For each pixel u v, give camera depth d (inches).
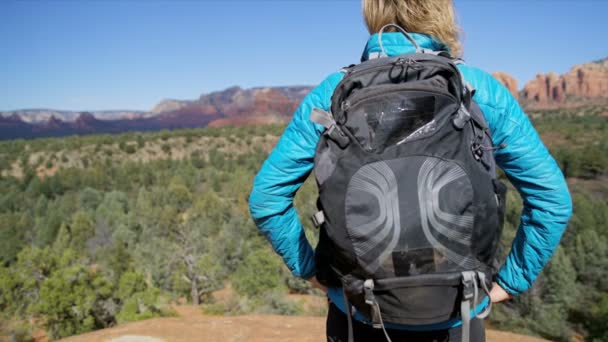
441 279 39.5
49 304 784.9
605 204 1808.6
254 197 50.5
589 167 2628.0
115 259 1211.9
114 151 4635.8
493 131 46.1
